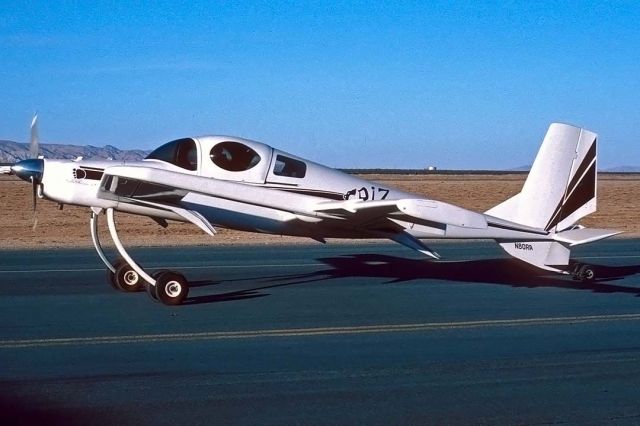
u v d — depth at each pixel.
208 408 6.28
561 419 6.13
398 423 5.99
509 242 13.45
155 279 11.12
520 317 10.59
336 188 12.72
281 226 12.61
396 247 20.09
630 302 11.98
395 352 8.40
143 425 5.84
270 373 7.41
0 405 6.27
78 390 6.73
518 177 105.56
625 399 6.70
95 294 11.88
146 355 8.05
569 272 14.23
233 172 12.01
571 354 8.41
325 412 6.23
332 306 11.18
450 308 11.21
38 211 32.44
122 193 11.51
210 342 8.71
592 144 13.68
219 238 22.27
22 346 8.37
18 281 13.14
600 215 34.50
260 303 11.34
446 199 46.53
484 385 7.10
